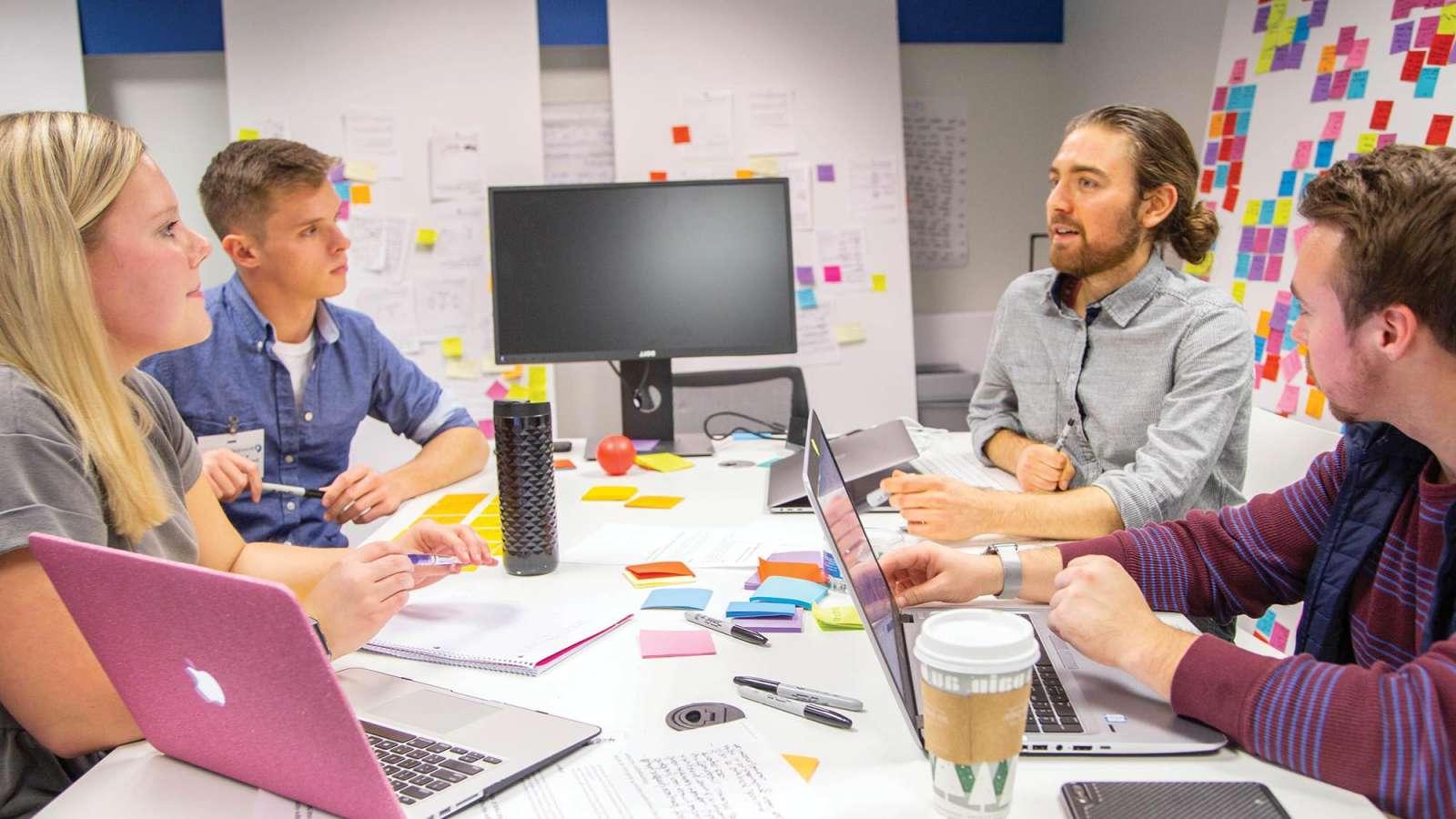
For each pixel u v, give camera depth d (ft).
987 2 13.89
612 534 5.54
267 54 12.45
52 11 12.55
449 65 12.64
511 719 3.35
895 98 13.15
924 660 2.68
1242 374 5.96
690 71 12.89
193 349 6.97
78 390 3.61
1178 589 4.28
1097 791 2.84
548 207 7.55
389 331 12.75
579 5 12.92
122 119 13.11
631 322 7.65
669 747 3.21
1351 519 3.84
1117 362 6.43
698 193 7.59
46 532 3.30
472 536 4.77
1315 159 8.91
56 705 3.32
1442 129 7.76
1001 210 14.46
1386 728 2.84
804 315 13.19
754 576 4.78
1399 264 3.07
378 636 4.11
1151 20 11.91
